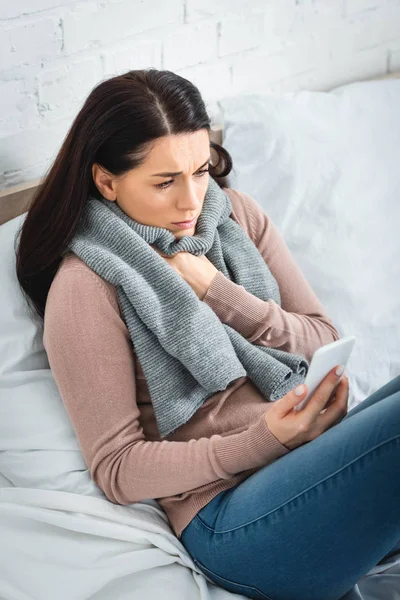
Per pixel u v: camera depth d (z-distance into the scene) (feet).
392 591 4.66
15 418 4.82
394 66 8.11
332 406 4.61
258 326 5.01
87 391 4.46
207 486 4.63
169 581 4.48
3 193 5.43
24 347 4.92
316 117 6.48
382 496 4.17
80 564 4.45
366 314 6.08
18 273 4.91
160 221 4.81
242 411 4.83
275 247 5.48
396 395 4.29
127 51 5.92
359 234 6.22
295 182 6.20
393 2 7.76
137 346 4.66
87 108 4.61
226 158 5.49
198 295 4.95
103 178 4.75
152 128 4.50
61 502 4.59
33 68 5.44
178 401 4.69
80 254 4.64
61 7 5.42
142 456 4.47
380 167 6.49
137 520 4.58
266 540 4.37
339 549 4.32
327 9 7.20
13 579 4.46
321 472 4.26
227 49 6.58
